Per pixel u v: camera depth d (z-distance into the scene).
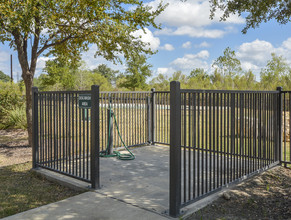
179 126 3.12
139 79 30.08
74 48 9.37
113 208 3.38
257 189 4.12
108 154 6.51
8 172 5.45
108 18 7.98
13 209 3.54
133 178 4.67
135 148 7.33
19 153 7.54
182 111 3.48
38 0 6.61
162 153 6.76
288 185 4.36
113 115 6.63
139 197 3.75
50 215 3.21
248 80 27.47
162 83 36.16
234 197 3.75
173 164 3.11
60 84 28.88
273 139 5.47
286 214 3.23
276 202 3.62
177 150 3.10
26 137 10.22
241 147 4.45
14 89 14.91
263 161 5.08
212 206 3.44
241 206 3.47
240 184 4.31
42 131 5.49
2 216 3.31
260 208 3.43
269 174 4.91
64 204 3.53
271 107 5.37
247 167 4.97
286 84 23.30
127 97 7.18
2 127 12.28
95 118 4.08
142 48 9.19
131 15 8.48
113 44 8.83
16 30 7.68
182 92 3.16
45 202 3.79
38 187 4.47
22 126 11.70
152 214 3.19
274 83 24.83
